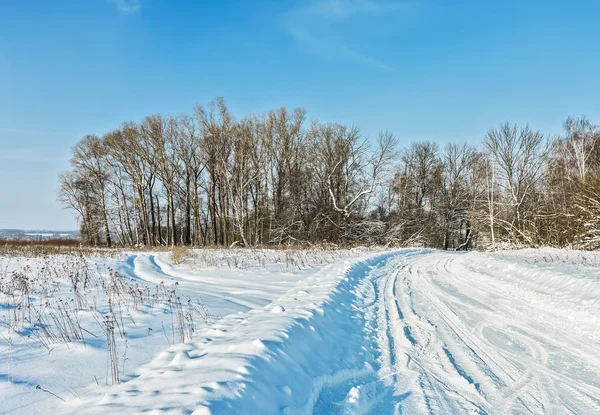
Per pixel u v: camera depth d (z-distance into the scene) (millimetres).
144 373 4359
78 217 46156
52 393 4020
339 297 8711
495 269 13508
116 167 43375
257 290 10844
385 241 35656
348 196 39188
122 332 6184
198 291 10562
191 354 4660
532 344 5867
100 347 5492
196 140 36312
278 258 19047
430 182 48375
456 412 3902
